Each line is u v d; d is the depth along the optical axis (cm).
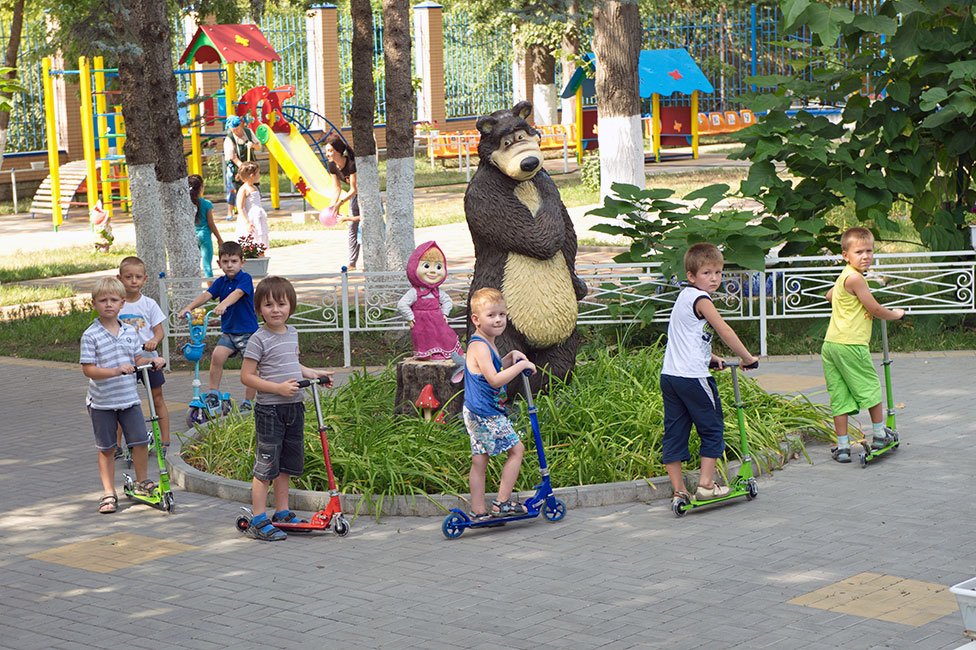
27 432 1163
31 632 659
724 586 688
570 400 1001
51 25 3494
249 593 710
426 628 640
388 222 1584
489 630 634
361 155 1706
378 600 689
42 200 3281
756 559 735
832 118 2956
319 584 722
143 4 1495
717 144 4397
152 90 1517
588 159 3194
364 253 1725
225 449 1005
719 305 1423
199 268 1577
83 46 1373
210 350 1512
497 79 4809
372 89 1698
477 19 3834
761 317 1388
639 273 1446
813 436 1028
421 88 4441
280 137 3048
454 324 1479
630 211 1409
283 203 3297
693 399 834
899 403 1142
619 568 729
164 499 891
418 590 704
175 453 1039
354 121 1702
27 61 3366
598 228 1428
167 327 1452
